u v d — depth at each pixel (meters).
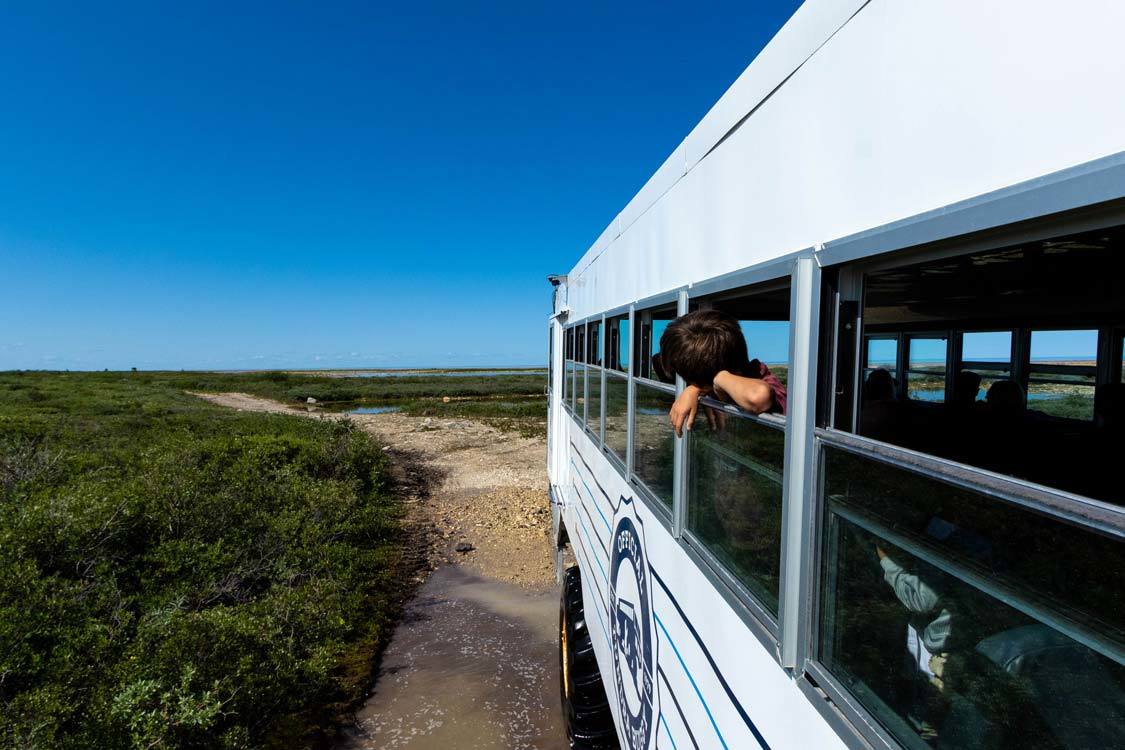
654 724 2.31
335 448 11.06
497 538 8.77
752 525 1.48
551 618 6.23
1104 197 0.67
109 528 5.86
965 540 0.87
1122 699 0.69
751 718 1.45
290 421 17.41
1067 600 0.74
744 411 1.51
